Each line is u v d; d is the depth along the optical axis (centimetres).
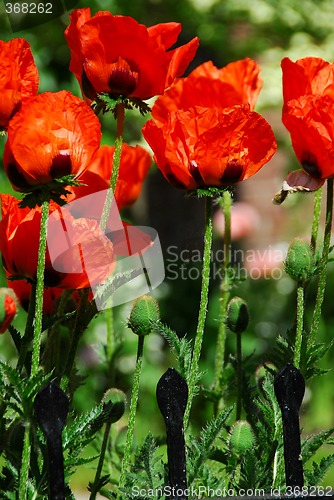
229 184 221
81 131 214
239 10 560
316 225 232
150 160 250
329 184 223
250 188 699
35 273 217
